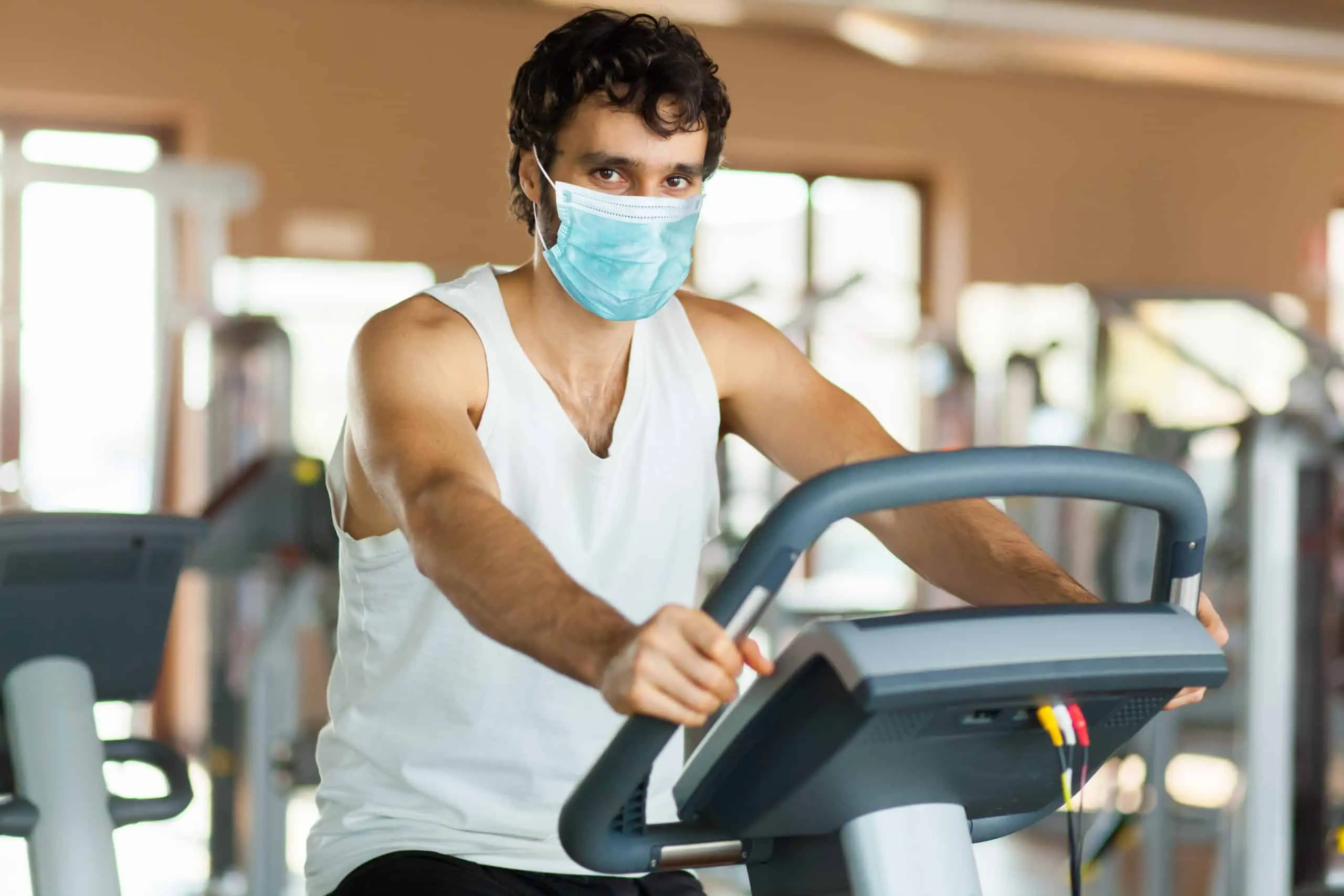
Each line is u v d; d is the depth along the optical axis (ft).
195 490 22.25
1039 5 21.98
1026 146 28.58
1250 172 30.22
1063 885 14.17
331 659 21.62
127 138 23.08
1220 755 19.88
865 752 3.09
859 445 4.92
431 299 4.55
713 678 2.82
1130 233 29.37
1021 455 3.12
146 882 15.07
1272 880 9.82
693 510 4.80
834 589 26.48
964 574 4.24
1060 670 3.00
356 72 23.85
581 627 3.04
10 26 21.93
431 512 3.59
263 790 12.57
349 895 4.30
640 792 3.34
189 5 22.81
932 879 3.35
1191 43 23.00
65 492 22.26
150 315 22.56
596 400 4.71
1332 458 9.88
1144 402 21.83
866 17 22.07
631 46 4.44
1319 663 10.03
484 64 24.58
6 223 21.83
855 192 28.22
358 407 4.24
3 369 21.90
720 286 27.27
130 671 5.90
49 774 5.56
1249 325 26.61
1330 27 23.59
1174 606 3.25
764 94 26.84
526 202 4.85
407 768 4.49
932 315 28.58
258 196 20.48
